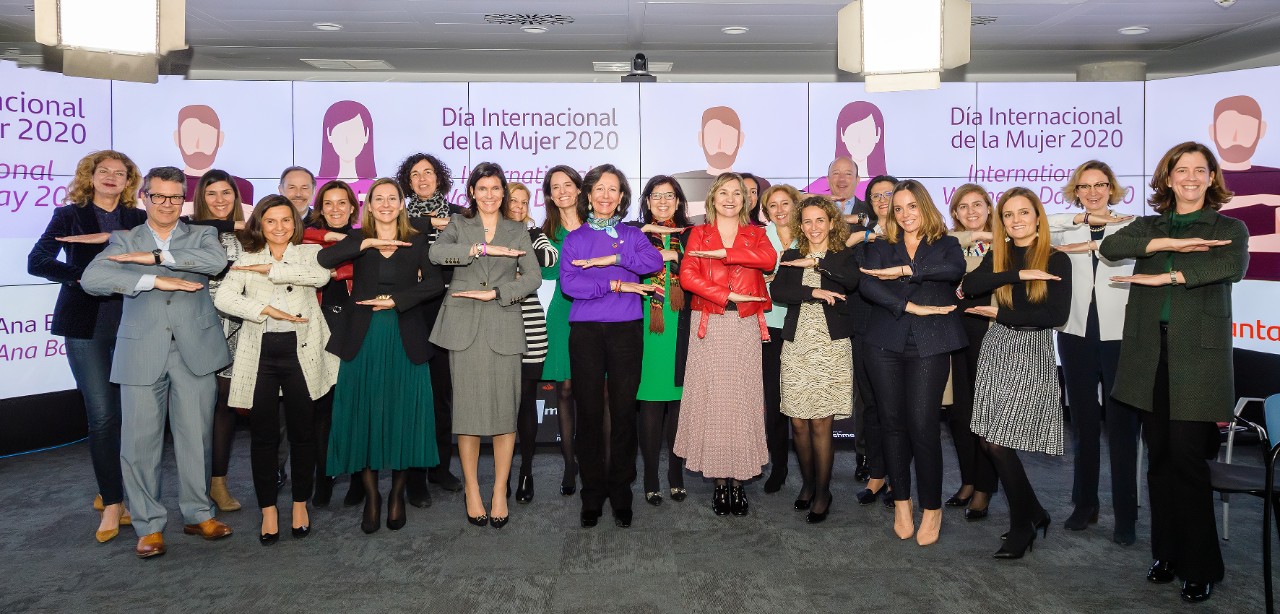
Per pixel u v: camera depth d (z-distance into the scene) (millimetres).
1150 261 3312
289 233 3873
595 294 4016
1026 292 3518
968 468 4465
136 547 3863
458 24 7344
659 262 4078
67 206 4258
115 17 2898
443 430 4918
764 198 4703
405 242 4020
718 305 4148
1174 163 3234
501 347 4004
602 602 3232
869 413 4562
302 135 6398
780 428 4801
